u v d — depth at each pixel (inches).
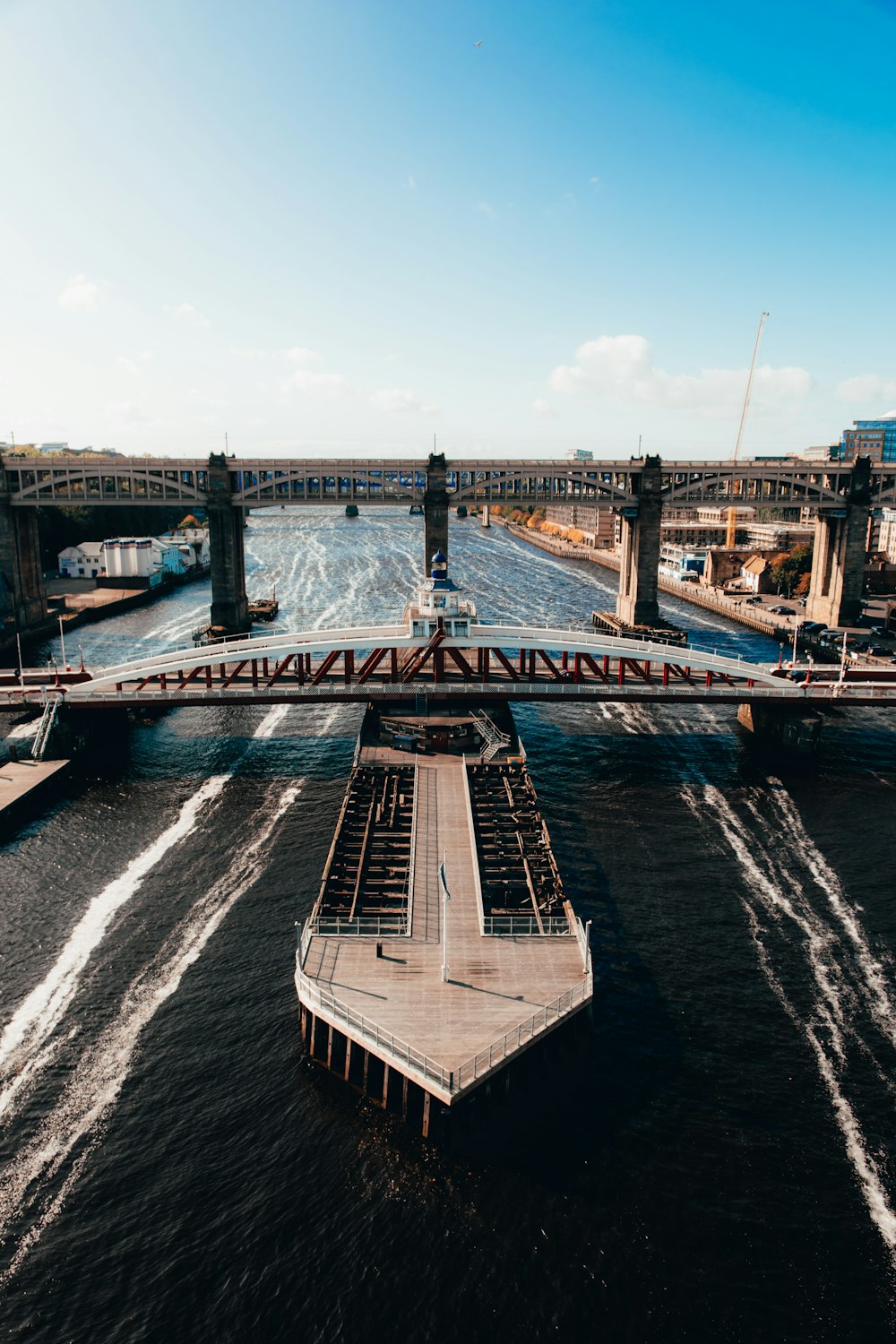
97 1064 2187.5
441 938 2468.0
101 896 2984.7
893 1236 1752.0
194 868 3169.3
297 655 4387.3
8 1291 1627.7
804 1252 1712.6
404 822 3243.1
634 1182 1854.1
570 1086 2113.7
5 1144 1952.5
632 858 3243.1
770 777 4116.6
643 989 2481.5
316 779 4065.0
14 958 2635.3
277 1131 1977.1
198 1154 1920.5
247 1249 1702.8
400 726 4175.7
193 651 4407.0
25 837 3447.3
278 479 7588.6
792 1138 1982.0
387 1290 1624.0
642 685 4510.3
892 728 4901.6
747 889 3043.8
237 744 4584.2
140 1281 1643.7
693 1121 2020.2
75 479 7534.5
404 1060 1951.3
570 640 4419.3
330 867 2829.7
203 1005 2402.8
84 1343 1533.0
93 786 3981.3
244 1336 1544.0
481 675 4451.3
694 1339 1545.3
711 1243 1726.1
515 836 3132.4
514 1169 1876.2
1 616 7224.4
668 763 4301.2
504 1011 2138.3
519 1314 1581.0
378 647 4345.5
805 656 6870.1
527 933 2514.8
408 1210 1784.0
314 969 2314.2
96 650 6993.1
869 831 3521.2
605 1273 1658.5
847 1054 2251.5
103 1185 1851.6
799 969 2598.4
